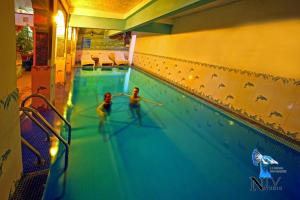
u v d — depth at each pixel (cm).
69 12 733
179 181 275
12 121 185
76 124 415
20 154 217
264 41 429
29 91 531
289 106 369
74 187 239
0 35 153
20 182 218
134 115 500
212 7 588
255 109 439
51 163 268
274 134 388
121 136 388
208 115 537
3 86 160
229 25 531
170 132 422
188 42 728
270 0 417
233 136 423
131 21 707
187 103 627
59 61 665
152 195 244
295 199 257
